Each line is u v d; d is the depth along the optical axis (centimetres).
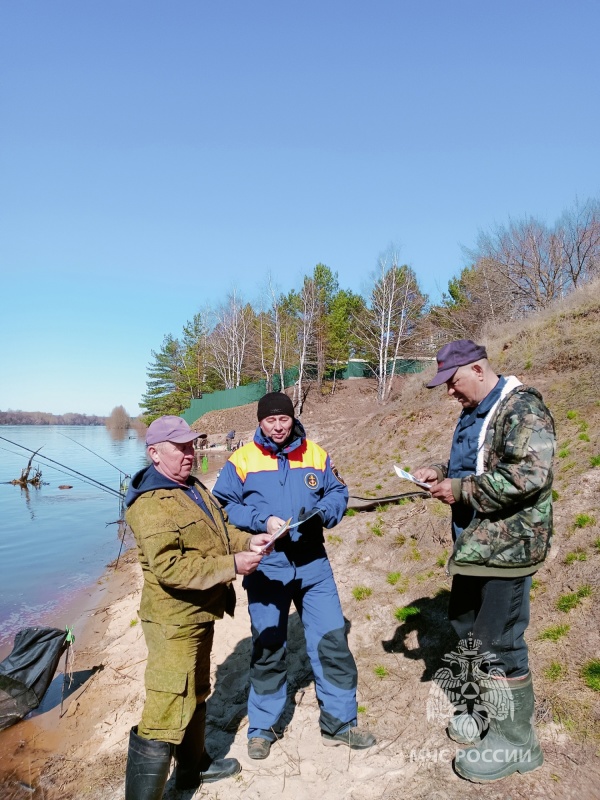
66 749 418
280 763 339
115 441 6175
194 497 305
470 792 290
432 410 1198
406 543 641
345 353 4762
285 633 356
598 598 409
